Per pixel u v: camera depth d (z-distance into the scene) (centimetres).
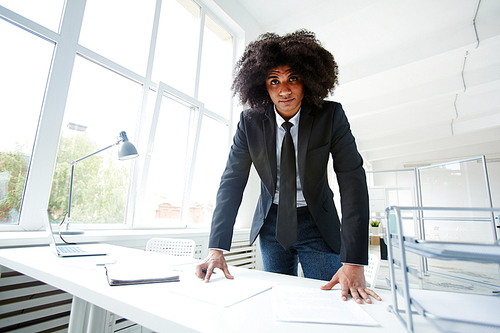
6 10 159
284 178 92
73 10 190
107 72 215
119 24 225
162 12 265
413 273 38
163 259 104
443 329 33
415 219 397
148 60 241
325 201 99
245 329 42
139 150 230
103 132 209
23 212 161
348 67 419
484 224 667
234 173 103
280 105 94
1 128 158
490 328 32
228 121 341
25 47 169
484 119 576
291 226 89
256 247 299
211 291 61
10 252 104
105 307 56
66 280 67
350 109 513
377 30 349
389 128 595
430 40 362
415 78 427
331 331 42
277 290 64
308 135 92
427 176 839
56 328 145
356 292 60
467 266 488
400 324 46
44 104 172
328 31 355
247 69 101
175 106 264
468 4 308
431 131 636
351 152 89
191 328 42
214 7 317
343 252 71
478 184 759
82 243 151
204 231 236
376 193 511
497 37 320
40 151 169
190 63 289
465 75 413
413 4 310
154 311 48
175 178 260
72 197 190
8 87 162
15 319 127
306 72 88
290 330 42
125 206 222
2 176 158
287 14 373
